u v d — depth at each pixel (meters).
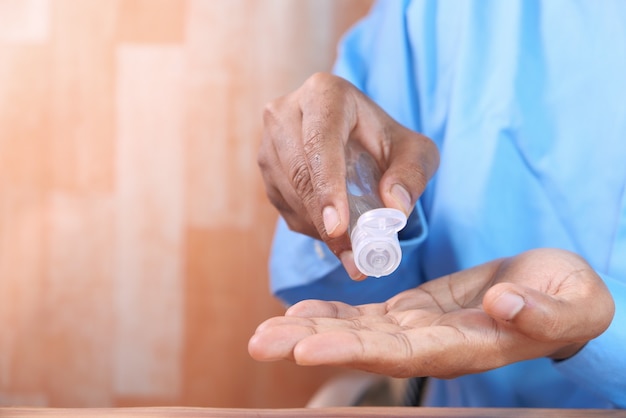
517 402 0.60
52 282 1.08
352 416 0.40
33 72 1.04
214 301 1.07
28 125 1.05
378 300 0.64
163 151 1.04
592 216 0.56
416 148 0.49
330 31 1.01
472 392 0.61
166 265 1.07
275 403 1.08
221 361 1.08
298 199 0.51
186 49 1.02
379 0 0.73
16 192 1.07
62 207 1.07
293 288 0.63
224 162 1.04
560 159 0.57
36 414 0.40
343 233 0.44
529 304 0.38
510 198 0.59
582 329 0.39
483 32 0.61
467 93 0.60
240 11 1.01
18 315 1.09
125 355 1.09
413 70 0.66
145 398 1.10
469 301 0.45
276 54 1.01
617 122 0.55
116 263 1.07
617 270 0.54
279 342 0.37
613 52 0.55
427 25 0.64
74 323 1.09
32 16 1.03
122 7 1.02
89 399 1.10
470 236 0.59
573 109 0.57
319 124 0.46
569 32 0.57
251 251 1.06
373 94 0.67
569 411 0.42
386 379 0.88
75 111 1.04
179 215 1.06
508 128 0.58
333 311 0.43
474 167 0.59
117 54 1.03
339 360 0.36
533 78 0.59
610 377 0.46
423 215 0.61
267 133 0.51
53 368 1.10
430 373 0.39
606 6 0.56
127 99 1.04
